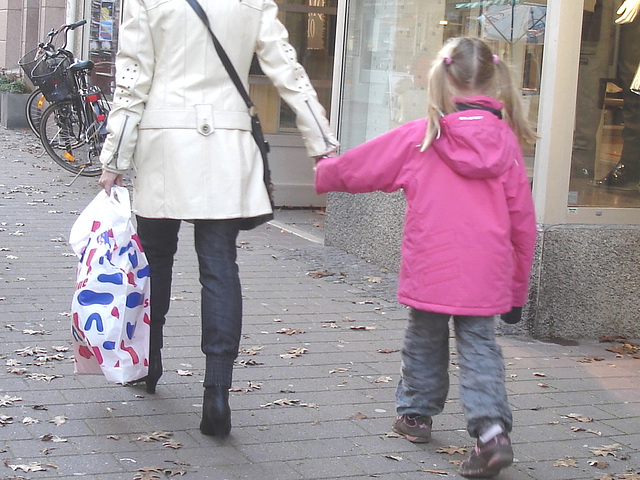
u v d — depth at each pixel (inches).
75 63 491.2
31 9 852.6
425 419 175.9
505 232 156.9
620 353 251.0
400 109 336.8
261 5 171.8
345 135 372.5
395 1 339.9
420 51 324.5
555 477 164.9
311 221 429.1
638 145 269.1
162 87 169.0
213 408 167.2
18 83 755.4
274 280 308.3
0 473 150.7
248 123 173.0
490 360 158.2
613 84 262.4
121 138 170.2
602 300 265.1
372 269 332.5
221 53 167.9
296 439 174.7
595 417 198.2
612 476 165.8
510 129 159.0
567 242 259.3
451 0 306.7
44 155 582.9
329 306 278.7
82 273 175.3
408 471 163.0
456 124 153.7
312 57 462.0
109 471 154.5
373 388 207.2
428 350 171.9
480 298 155.3
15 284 277.6
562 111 254.2
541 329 260.8
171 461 160.2
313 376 213.3
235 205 167.6
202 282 171.3
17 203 414.3
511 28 272.8
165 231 183.0
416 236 158.1
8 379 196.7
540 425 191.5
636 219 267.6
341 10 367.9
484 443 156.9
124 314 174.7
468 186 155.9
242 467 160.2
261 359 223.3
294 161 459.2
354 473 160.7
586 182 261.7
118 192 176.7
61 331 234.2
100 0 649.6
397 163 159.5
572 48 252.5
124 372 176.4
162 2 166.6
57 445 164.1
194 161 166.9
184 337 236.7
